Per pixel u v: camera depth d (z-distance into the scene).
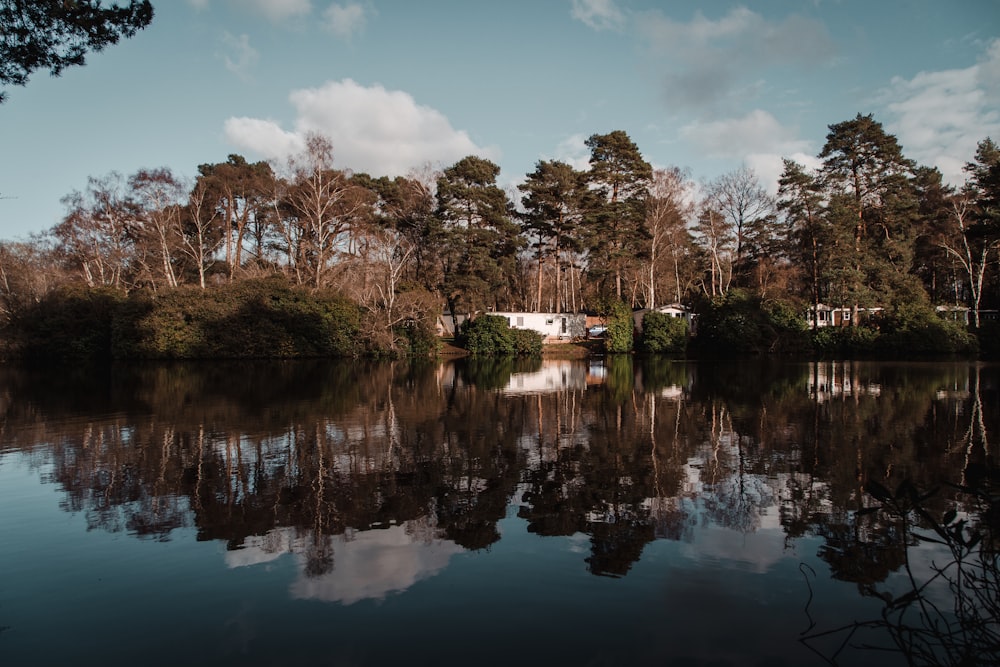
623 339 48.62
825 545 6.93
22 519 8.00
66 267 53.41
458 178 50.97
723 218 56.91
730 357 42.94
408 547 6.96
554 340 56.03
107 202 47.53
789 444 12.40
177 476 10.06
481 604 5.55
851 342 44.47
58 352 40.38
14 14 8.46
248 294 40.78
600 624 5.18
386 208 51.91
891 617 5.25
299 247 49.78
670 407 17.83
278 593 5.82
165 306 39.75
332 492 9.12
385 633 5.05
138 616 5.39
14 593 5.87
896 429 13.90
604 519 7.88
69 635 5.08
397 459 11.21
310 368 33.78
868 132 49.47
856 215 48.16
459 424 14.98
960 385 23.05
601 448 12.13
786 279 53.47
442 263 51.78
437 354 45.19
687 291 69.00
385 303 43.44
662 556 6.64
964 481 9.35
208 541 7.20
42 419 15.66
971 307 52.94
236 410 17.28
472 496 8.90
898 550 6.75
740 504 8.44
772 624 5.15
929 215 50.81
